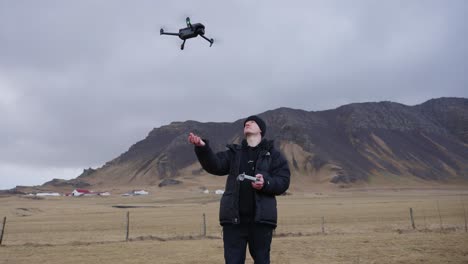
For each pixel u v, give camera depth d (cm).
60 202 13775
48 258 1727
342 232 2709
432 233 2398
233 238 534
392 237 2191
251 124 570
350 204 8794
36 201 14388
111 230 3572
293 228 3228
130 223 4412
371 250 1709
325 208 7125
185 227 3775
